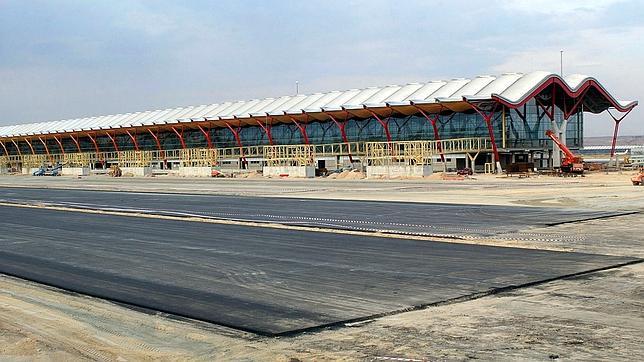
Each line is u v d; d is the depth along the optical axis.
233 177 76.38
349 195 37.31
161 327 9.01
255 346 7.96
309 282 11.90
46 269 14.15
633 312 9.02
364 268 13.20
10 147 135.88
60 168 104.31
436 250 15.44
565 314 8.96
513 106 65.12
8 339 8.58
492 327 8.38
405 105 70.12
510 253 14.70
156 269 13.77
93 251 16.73
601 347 7.39
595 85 72.38
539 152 73.19
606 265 12.88
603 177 56.09
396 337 8.07
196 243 17.77
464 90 73.69
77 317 9.73
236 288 11.56
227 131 96.75
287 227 21.19
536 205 27.78
